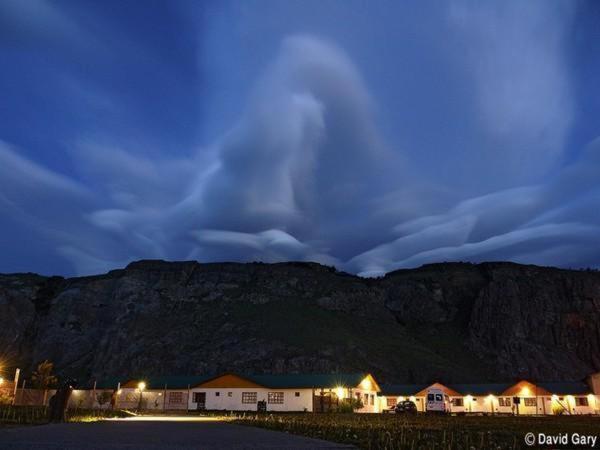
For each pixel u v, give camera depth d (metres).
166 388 81.62
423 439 23.94
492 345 178.12
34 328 171.38
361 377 81.56
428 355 160.12
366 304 192.62
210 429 28.30
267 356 133.00
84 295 178.62
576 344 183.38
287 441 20.95
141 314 166.62
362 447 19.41
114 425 30.70
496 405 87.50
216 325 157.62
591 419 54.31
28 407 47.91
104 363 148.25
